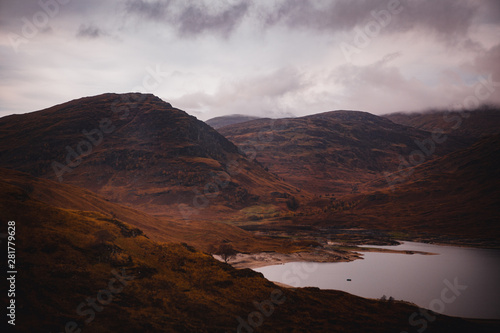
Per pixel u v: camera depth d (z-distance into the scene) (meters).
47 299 53.62
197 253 90.56
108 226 82.94
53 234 69.62
